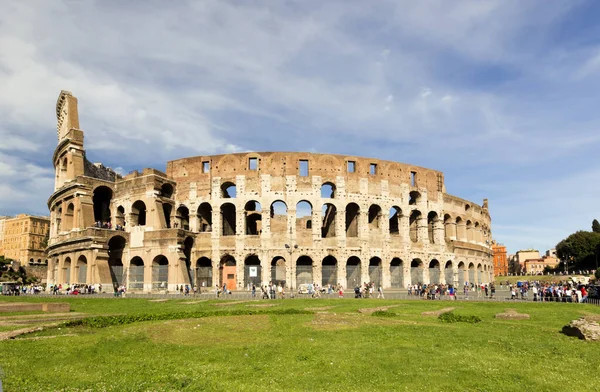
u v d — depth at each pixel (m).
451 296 65.25
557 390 16.67
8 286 83.50
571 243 195.88
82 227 84.12
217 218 87.00
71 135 92.81
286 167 88.88
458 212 107.81
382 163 94.50
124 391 15.87
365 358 21.00
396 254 92.19
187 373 18.38
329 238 87.50
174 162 92.00
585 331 27.02
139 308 47.16
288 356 21.45
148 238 82.88
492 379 17.89
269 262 84.94
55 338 25.50
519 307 49.00
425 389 16.56
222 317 35.50
